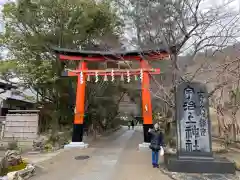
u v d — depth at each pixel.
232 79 11.28
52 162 10.02
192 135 8.47
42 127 18.84
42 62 16.12
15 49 17.22
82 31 17.23
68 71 14.71
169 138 13.16
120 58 14.06
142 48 12.09
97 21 17.27
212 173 7.91
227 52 10.81
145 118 13.51
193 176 7.59
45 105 19.98
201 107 8.71
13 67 15.61
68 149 13.48
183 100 8.80
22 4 15.76
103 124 29.36
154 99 16.23
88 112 20.98
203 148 8.33
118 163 9.69
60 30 16.81
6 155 8.05
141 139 20.05
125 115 42.47
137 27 11.46
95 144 16.05
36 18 16.39
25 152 12.59
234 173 7.90
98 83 19.81
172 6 10.12
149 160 10.21
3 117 16.95
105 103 23.92
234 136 14.09
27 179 7.40
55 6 15.95
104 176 7.75
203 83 8.97
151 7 10.57
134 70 13.77
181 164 8.09
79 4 16.16
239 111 13.79
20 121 15.68
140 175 7.84
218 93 15.57
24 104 25.72
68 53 14.53
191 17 10.08
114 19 16.89
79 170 8.61
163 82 11.80
